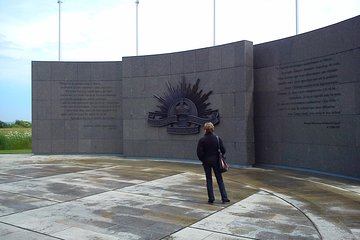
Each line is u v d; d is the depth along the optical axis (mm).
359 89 10211
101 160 16297
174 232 5836
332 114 11141
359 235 5516
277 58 13195
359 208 7184
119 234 5754
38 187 9688
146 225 6219
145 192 8984
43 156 18188
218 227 6074
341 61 10797
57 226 6180
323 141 11492
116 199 8211
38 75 18844
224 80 14148
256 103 14016
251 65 13812
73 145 18875
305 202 7730
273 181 10477
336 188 9273
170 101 15906
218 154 7848
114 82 18766
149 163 15031
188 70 15375
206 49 14773
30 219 6602
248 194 8703
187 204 7699
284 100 12961
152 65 16547
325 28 11344
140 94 16906
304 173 11805
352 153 10477
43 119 18859
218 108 14344
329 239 5336
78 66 18859
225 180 10711
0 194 8789
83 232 5855
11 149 24750
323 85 11445
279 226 6109
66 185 9961
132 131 17094
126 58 17156
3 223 6359
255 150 14047
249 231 5855
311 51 11852
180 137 15727
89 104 18859
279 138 13195
